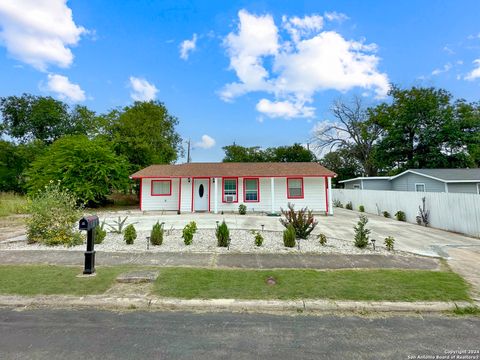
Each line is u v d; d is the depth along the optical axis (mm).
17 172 27109
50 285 4754
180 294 4426
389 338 3281
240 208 17094
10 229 11047
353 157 36875
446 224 11641
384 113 32156
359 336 3322
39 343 3096
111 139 25531
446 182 16422
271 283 4949
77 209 9570
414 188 19719
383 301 4223
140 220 13930
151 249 7516
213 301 4207
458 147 25000
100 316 3830
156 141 28875
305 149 38656
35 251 7211
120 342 3135
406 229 11766
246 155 41062
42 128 33531
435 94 26547
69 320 3693
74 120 34844
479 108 27016
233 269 5766
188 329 3473
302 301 4207
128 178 20562
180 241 8578
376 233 10680
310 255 6961
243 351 2963
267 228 11359
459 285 4859
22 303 4164
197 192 18453
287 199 18062
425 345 3129
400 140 27031
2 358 2791
